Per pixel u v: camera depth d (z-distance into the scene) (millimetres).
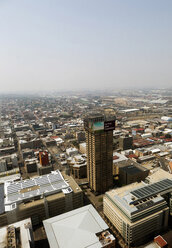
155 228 170625
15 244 131875
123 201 173750
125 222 158000
